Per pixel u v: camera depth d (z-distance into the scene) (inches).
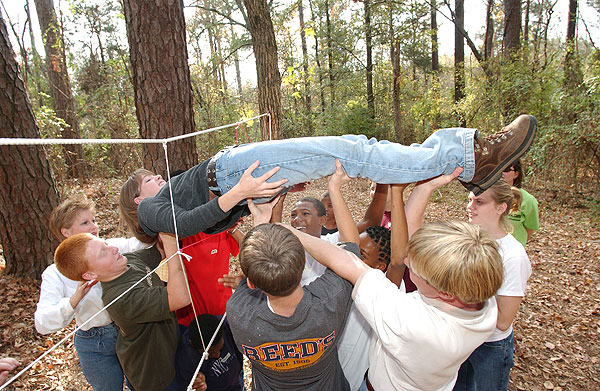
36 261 160.7
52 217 80.9
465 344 46.4
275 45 187.2
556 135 297.9
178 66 131.1
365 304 49.3
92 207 83.4
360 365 64.8
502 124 355.9
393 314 47.0
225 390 77.2
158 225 56.1
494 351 74.6
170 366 70.6
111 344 78.9
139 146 304.2
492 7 490.9
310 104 646.5
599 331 142.6
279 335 46.7
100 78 453.1
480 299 45.1
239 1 480.1
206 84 420.8
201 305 79.1
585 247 219.3
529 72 348.5
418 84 586.6
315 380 50.8
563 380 118.2
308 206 84.7
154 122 131.4
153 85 129.1
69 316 70.4
